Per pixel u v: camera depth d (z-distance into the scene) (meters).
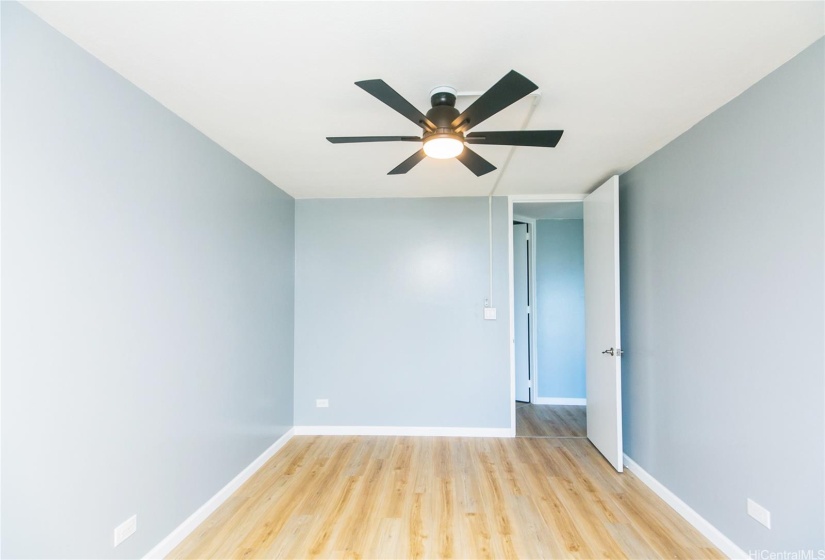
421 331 3.56
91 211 1.47
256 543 1.96
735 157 1.79
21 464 1.23
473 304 3.54
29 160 1.25
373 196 3.58
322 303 3.61
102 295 1.51
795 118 1.48
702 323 2.03
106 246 1.53
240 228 2.61
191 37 1.36
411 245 3.59
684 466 2.17
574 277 4.63
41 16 1.26
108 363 1.54
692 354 2.11
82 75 1.43
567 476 2.69
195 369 2.10
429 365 3.54
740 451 1.76
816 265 1.41
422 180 3.09
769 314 1.60
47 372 1.30
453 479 2.65
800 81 1.46
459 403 3.52
